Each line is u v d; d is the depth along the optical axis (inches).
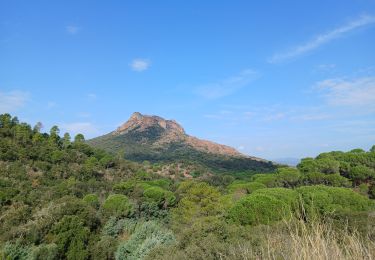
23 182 1721.2
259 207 714.2
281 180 1592.0
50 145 2440.9
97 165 2532.0
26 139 2342.5
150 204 1502.2
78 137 2925.7
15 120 2527.1
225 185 2512.3
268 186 1603.1
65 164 2255.2
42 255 889.5
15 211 1213.1
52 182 1879.9
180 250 469.7
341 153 1785.2
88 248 1012.5
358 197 791.7
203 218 1041.5
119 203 1434.5
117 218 1365.7
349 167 1482.5
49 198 1561.3
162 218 1492.4
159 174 3048.7
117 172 2588.6
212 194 1175.0
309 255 130.6
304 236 139.6
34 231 999.0
